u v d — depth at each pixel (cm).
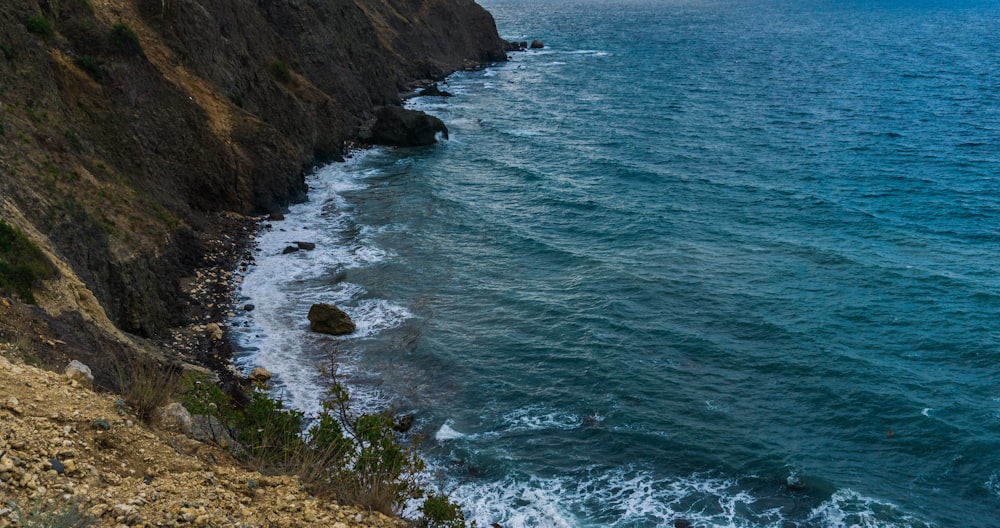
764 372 3058
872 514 2259
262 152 4647
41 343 1723
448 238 4441
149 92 4131
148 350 2514
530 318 3469
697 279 3947
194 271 3584
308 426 2519
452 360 3056
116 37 3975
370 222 4612
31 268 2036
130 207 3328
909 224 4953
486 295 3694
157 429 1283
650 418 2722
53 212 2714
